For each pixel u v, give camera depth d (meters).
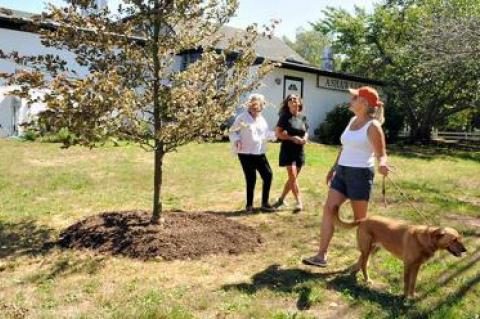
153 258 5.62
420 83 23.94
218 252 5.91
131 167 12.02
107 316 4.11
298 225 7.38
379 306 4.53
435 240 4.45
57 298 4.53
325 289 4.91
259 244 6.38
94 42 5.95
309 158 15.08
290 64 21.66
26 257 5.66
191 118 6.04
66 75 6.12
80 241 6.14
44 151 13.78
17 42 16.56
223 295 4.66
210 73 6.22
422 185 11.63
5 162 11.90
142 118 6.27
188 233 6.23
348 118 22.19
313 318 4.20
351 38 29.94
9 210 7.71
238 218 7.72
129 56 6.09
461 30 13.49
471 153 21.45
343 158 5.38
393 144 24.55
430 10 24.23
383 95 27.39
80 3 5.94
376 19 28.86
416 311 4.43
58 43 6.08
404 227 4.77
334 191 5.41
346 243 6.51
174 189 9.91
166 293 4.67
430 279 5.23
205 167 12.45
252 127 7.94
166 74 6.30
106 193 9.23
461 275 5.37
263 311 4.32
